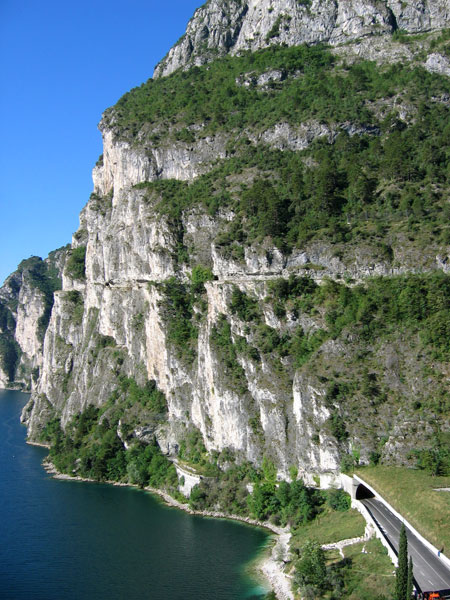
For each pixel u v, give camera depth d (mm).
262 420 130500
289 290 140375
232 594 93062
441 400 112812
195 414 148250
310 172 162125
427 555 85312
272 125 183625
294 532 111000
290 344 134750
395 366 120500
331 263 141500
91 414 177375
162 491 143500
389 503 99688
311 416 121000
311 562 90312
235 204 166625
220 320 145625
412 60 199500
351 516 106250
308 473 119375
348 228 146750
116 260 197375
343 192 157250
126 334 185625
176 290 166500
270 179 169875
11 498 140625
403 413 114688
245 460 130875
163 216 176125
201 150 192500
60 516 128250
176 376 156125
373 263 137125
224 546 110688
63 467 163750
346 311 130875
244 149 184500
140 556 107312
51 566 104000
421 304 125250
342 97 188125
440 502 93938
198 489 131750
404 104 178000
